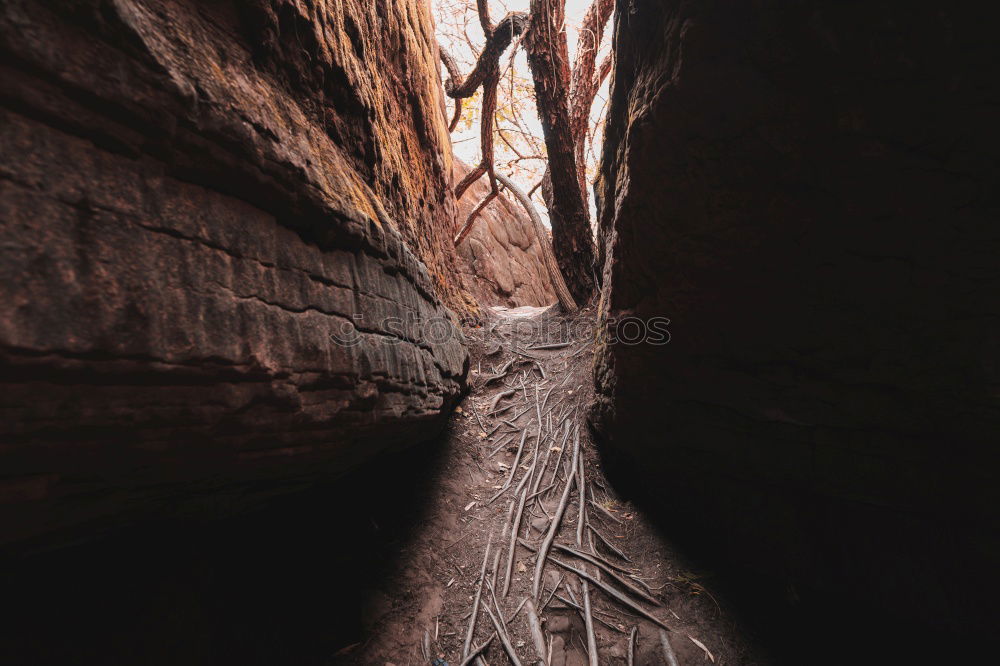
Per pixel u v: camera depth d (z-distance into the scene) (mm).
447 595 2773
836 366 2152
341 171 2146
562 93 5371
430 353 3168
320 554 2502
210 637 1810
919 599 2230
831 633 2443
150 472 1244
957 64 1278
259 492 1846
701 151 1832
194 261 1191
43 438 924
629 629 2623
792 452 2496
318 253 1823
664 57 1732
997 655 2064
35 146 853
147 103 1039
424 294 3369
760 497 2836
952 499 2072
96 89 936
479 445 4430
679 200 2049
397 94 4125
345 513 2820
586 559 3092
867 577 2395
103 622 1521
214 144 1247
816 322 2098
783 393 2391
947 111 1373
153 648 1617
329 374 1724
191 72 1200
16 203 812
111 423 1019
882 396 2078
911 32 1277
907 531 2283
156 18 1178
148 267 1060
